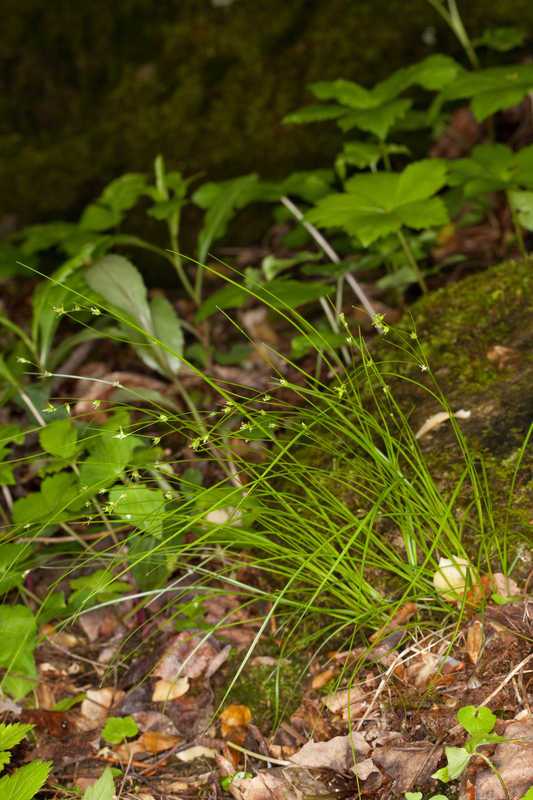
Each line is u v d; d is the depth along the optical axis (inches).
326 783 29.3
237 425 40.4
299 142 52.0
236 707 31.8
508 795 27.1
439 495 31.4
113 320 44.1
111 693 33.2
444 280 45.7
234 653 33.1
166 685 32.9
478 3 50.8
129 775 31.0
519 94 39.2
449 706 29.5
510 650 29.8
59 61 55.3
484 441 33.6
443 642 30.6
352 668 31.4
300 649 32.6
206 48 53.4
